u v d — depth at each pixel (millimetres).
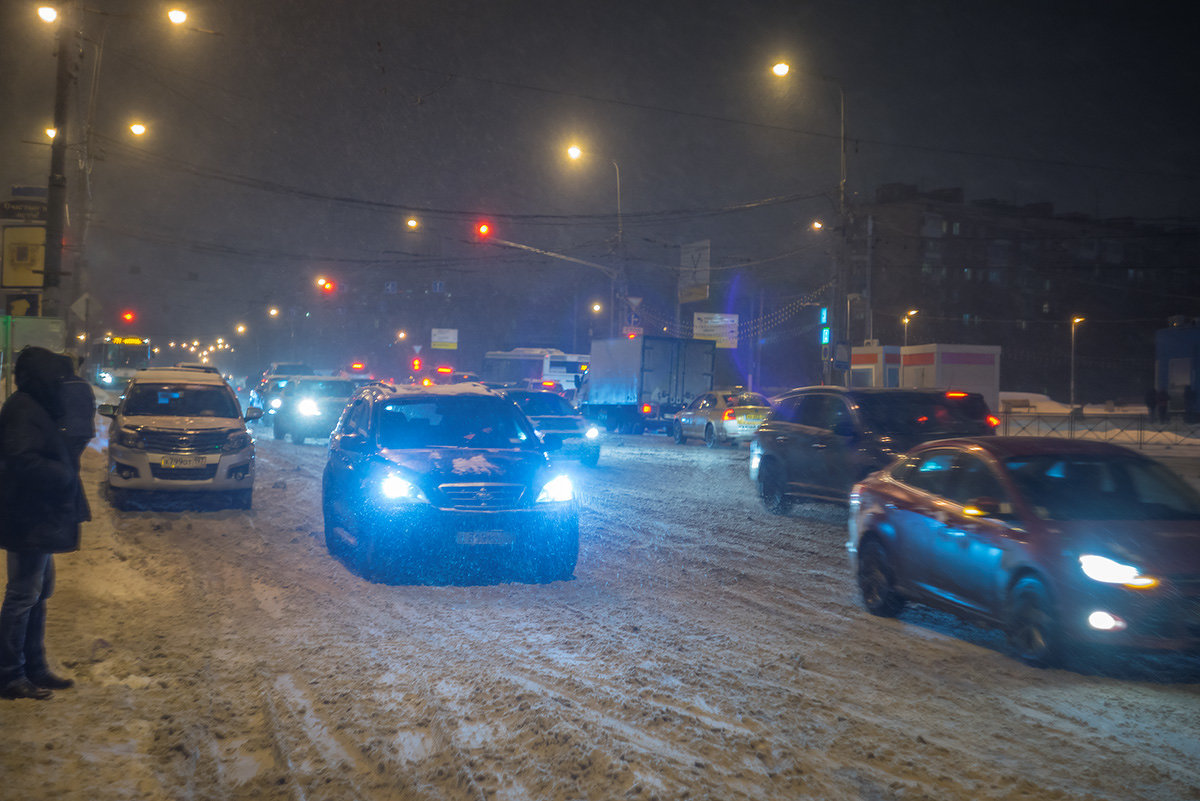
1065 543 5855
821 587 8500
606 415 34094
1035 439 7133
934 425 11945
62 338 16969
